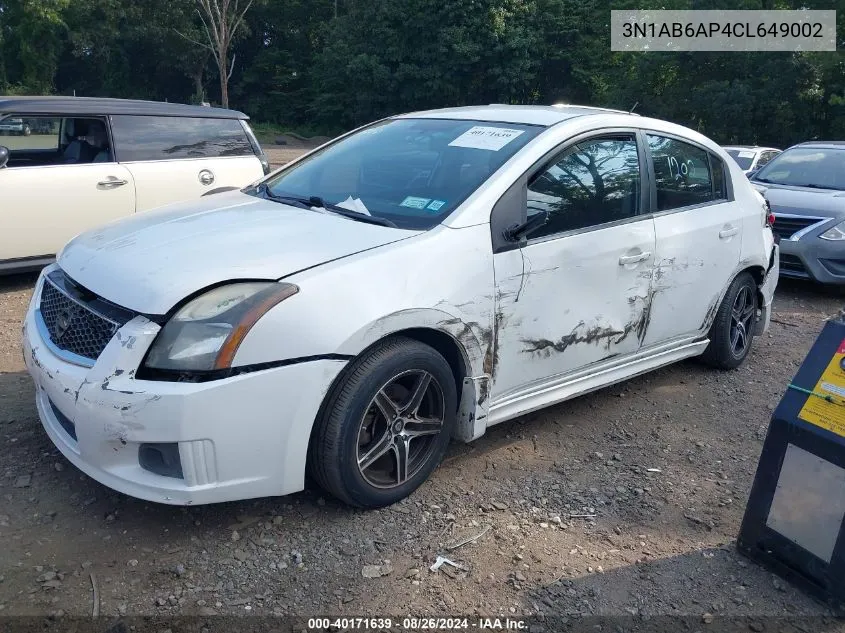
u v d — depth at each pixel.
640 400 4.59
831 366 2.70
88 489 3.20
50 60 40.94
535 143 3.63
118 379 2.63
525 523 3.15
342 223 3.33
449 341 3.27
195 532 2.95
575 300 3.69
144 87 45.09
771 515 2.85
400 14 36.53
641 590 2.77
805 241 7.46
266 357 2.67
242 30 41.47
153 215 3.65
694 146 4.62
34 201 6.23
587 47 37.12
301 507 3.15
